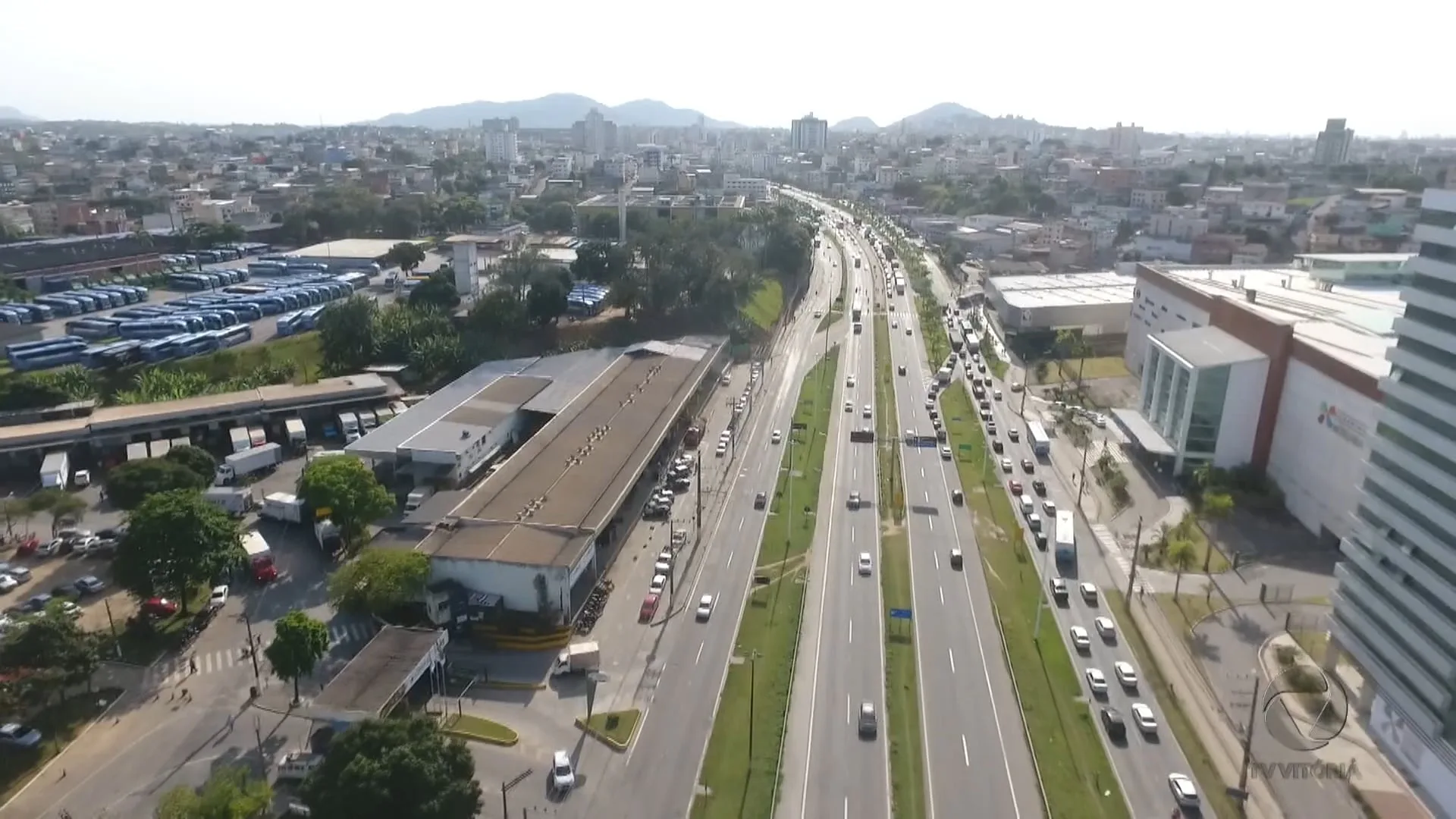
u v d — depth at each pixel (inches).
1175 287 7504.9
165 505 4057.6
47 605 3794.3
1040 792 3176.7
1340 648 3843.5
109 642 3917.3
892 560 4845.0
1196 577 4704.7
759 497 5492.1
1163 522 5349.4
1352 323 5949.8
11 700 3358.8
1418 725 3253.0
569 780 3129.9
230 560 4143.7
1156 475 6023.6
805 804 3095.5
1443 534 3206.2
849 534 5142.7
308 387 6692.9
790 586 4532.5
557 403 6530.5
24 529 5024.6
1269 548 5014.8
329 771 2714.1
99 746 3316.9
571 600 4259.4
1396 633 3427.7
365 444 5659.5
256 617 4183.1
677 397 6545.3
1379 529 3570.4
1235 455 5861.2
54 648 3440.0
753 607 4318.4
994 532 5196.9
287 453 6141.7
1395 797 3203.7
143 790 3102.9
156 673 3757.4
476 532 4362.7
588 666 3772.1
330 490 4648.1
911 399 7642.7
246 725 3449.8
